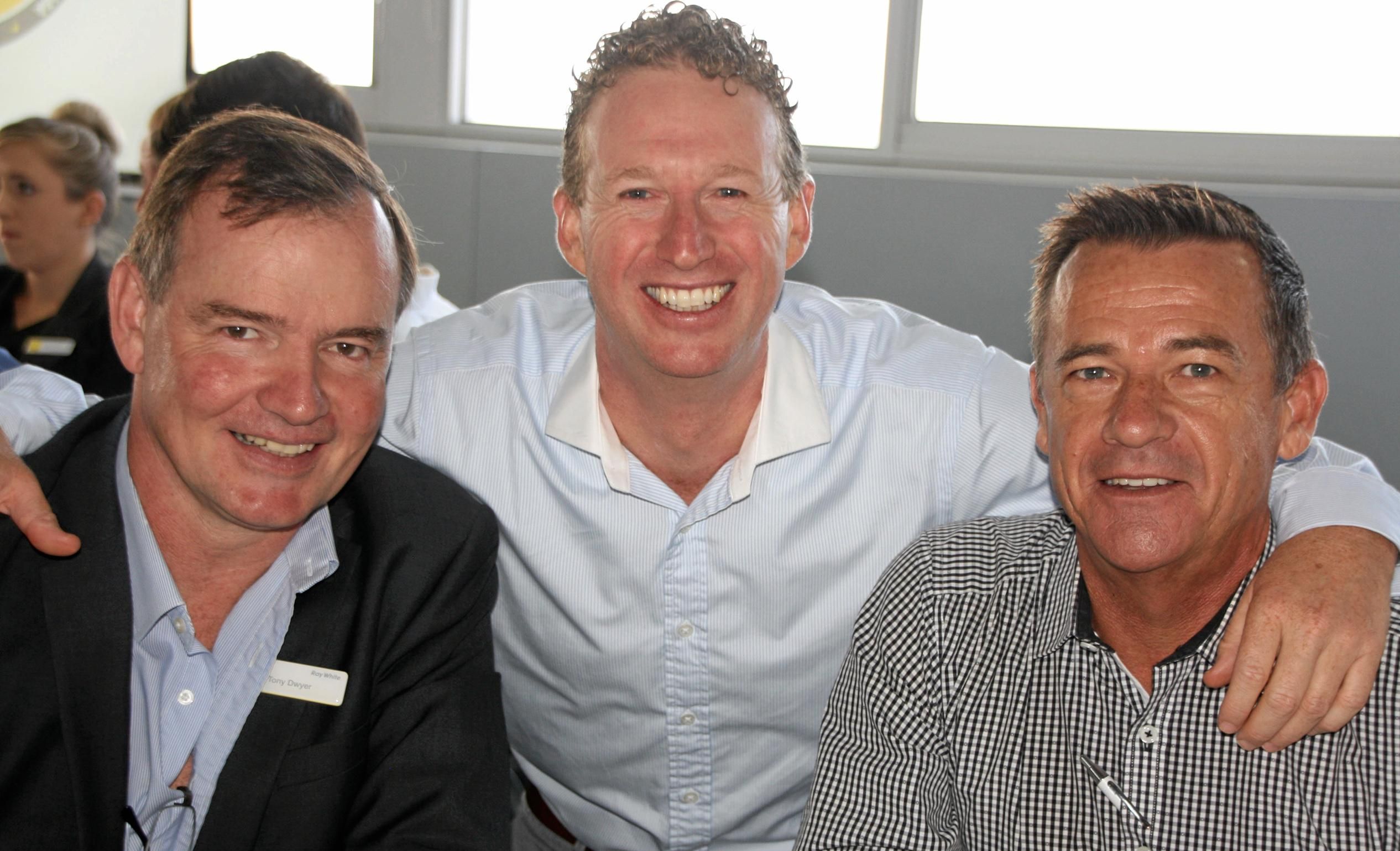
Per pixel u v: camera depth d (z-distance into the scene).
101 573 1.24
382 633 1.38
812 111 4.33
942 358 1.74
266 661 1.31
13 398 1.43
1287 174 4.04
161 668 1.29
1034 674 1.36
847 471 1.68
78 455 1.31
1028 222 4.18
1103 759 1.30
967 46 4.20
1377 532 1.24
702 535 1.65
